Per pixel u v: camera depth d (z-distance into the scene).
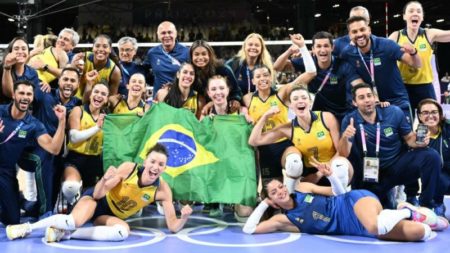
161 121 4.87
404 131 4.62
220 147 4.81
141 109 5.35
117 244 3.87
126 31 15.64
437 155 4.45
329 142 4.65
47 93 5.15
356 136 4.62
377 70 5.06
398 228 3.84
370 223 3.79
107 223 4.14
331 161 4.51
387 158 4.64
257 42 5.53
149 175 4.09
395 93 5.14
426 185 4.52
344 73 5.25
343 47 5.31
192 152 4.79
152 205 5.69
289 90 4.99
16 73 5.21
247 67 5.64
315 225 4.12
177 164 4.73
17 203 4.56
